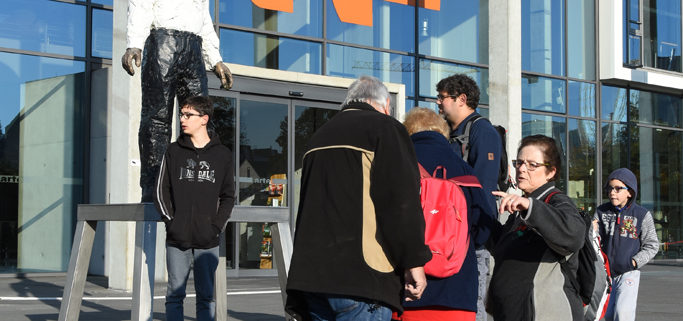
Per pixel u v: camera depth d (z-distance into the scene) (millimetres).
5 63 14398
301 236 3688
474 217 4648
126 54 5863
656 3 22406
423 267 3889
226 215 5539
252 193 15016
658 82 22125
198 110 5488
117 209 5871
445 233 4289
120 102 12422
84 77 15195
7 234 14430
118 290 12445
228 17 15391
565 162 20625
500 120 15109
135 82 12211
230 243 14938
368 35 17172
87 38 15211
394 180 3580
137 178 12180
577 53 21016
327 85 15781
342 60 16781
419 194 3619
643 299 12391
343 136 3730
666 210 22984
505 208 4008
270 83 15203
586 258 4266
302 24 16312
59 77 14938
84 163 15133
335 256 3582
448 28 18375
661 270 19797
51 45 14859
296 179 15625
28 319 8641
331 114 16125
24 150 14602
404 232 3523
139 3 5926
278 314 9656
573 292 4250
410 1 17797
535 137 4418
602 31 21344
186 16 6109
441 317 4348
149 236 5566
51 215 14891
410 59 17719
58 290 12203
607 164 21562
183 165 5449
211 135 5621
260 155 15164
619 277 6812
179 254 5594
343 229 3613
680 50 22969
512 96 15086
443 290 4336
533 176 4352
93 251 15031
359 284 3533
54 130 14922
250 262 15203
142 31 5941
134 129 12203
